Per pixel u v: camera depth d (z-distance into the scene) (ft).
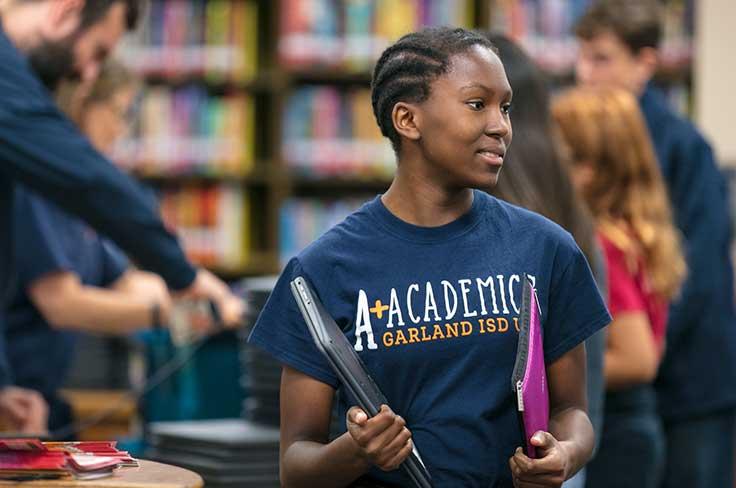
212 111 45.01
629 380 21.90
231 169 44.88
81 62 23.06
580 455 11.98
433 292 11.94
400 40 12.23
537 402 11.45
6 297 24.09
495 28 44.19
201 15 44.80
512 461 11.37
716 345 29.53
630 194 22.70
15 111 21.91
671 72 43.16
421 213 12.14
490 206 12.46
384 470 11.35
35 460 11.13
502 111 11.94
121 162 44.52
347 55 44.47
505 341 11.92
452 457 11.78
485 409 11.82
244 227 45.65
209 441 19.81
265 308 12.41
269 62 46.09
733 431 29.89
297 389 12.26
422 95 11.85
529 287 11.88
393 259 12.04
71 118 28.07
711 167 30.35
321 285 12.01
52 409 27.53
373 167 45.03
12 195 23.11
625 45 29.91
